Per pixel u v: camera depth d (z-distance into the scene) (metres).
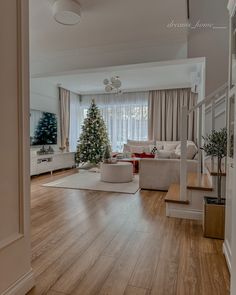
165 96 7.70
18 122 1.46
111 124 8.36
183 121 2.88
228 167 1.94
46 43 3.81
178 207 2.96
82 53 4.34
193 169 4.15
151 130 7.89
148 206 3.41
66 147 7.68
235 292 1.33
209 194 2.86
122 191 4.26
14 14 1.41
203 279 1.69
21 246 1.50
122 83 7.21
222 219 2.32
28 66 1.54
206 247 2.17
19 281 1.47
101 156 7.19
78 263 1.89
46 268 1.82
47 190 4.36
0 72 1.31
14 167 1.43
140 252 2.07
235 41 1.93
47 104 6.95
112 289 1.58
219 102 3.66
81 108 8.71
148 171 4.39
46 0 2.46
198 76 5.12
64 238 2.35
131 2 2.52
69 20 2.71
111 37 3.57
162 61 3.98
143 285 1.62
